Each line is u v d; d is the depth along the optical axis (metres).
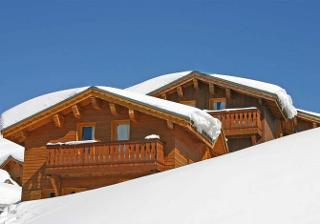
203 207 9.29
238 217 8.34
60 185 23.03
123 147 22.12
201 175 11.41
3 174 38.00
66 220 11.31
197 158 24.80
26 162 23.91
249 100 29.22
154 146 21.75
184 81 29.61
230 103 29.36
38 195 23.38
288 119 32.28
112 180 22.55
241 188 9.69
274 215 7.99
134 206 10.62
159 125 22.64
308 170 9.59
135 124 23.08
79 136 23.70
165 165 22.11
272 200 8.64
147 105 22.20
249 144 28.73
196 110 22.80
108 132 23.36
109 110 23.59
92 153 22.41
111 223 9.95
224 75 31.12
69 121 23.92
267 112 30.09
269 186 9.35
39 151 23.89
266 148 12.53
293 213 7.86
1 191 28.20
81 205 12.50
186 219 8.96
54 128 24.00
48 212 13.52
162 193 10.91
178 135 22.64
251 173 10.38
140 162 21.73
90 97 23.33
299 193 8.59
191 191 10.42
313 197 8.25
